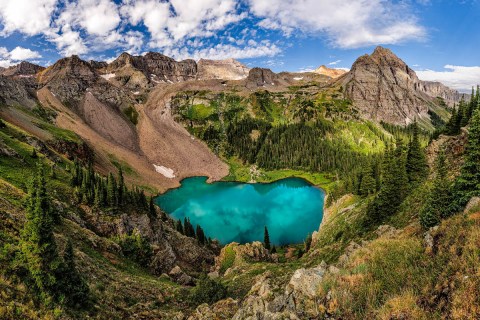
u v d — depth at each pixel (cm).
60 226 4506
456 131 6850
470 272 1124
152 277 4988
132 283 3753
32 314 1780
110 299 2906
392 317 1158
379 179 8675
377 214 4862
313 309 1494
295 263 5356
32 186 2220
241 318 1852
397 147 7394
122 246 5641
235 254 7031
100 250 4766
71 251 2356
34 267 2080
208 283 3603
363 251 1912
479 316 945
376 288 1410
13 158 7081
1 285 1827
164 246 7162
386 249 1792
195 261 7731
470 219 1534
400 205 4600
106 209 6631
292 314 1495
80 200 6581
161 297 3603
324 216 11262
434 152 6750
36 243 2141
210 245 9694
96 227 6081
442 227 1672
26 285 1986
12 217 3170
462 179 2805
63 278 2222
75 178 7488
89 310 2347
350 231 5319
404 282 1395
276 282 2153
